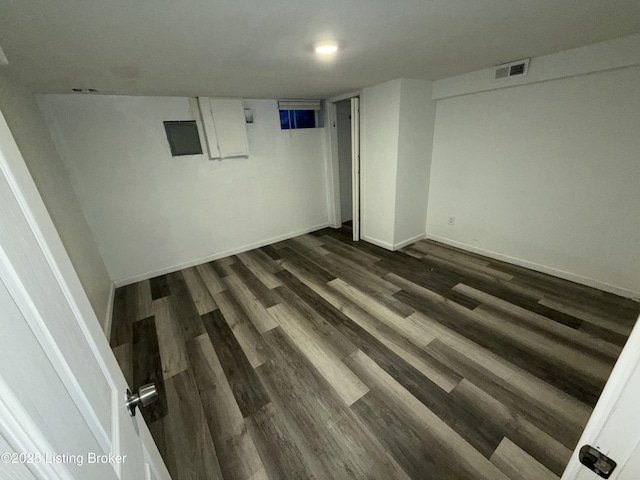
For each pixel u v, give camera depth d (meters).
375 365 1.79
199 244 3.49
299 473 1.22
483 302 2.38
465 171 3.23
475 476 1.17
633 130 2.04
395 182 3.29
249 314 2.43
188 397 1.63
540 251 2.79
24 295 0.35
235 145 3.37
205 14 1.16
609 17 1.47
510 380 1.62
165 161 3.04
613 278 2.36
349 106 4.44
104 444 0.47
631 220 2.17
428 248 3.62
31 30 1.17
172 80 2.22
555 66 2.19
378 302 2.49
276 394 1.62
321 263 3.38
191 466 1.27
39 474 0.29
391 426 1.40
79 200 2.66
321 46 1.65
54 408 0.35
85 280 2.12
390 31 1.49
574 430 1.33
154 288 2.97
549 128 2.46
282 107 3.71
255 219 3.90
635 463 0.42
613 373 0.41
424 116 3.22
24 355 0.32
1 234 0.34
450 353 1.85
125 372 1.85
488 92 2.79
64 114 2.46
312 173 4.32
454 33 1.60
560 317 2.12
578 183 2.39
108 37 1.32
